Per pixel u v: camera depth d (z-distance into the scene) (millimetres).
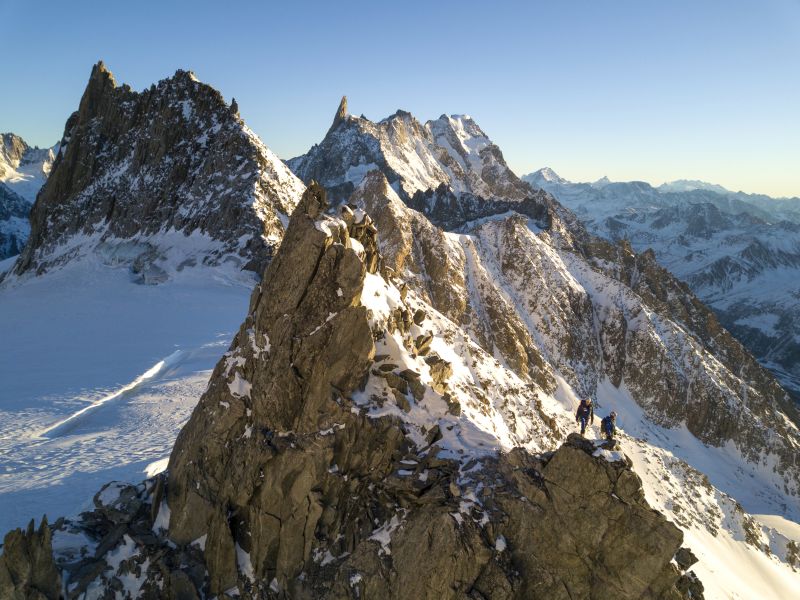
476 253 128250
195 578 21875
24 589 20203
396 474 21062
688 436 116500
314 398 22562
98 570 21641
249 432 23328
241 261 102062
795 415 147125
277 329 23781
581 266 146125
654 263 170500
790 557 64000
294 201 118438
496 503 19500
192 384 50719
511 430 42875
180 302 87750
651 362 123812
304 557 21109
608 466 18516
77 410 44281
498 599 17969
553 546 18609
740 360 152000
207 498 23281
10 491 30203
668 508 58812
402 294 30594
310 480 21453
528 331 118500
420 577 18453
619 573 18078
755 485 109062
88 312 83562
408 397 23828
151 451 36062
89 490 30359
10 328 75750
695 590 18656
